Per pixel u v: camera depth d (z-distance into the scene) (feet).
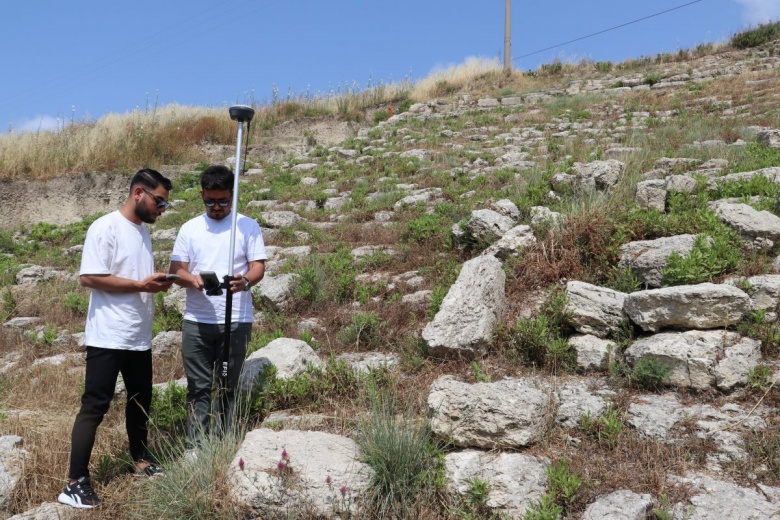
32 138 55.98
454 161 44.57
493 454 12.01
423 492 11.56
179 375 19.66
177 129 62.08
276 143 66.69
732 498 10.51
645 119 52.49
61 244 41.81
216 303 13.78
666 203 23.07
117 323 12.73
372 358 18.10
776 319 14.65
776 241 18.07
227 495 11.34
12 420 15.97
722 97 56.80
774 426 12.12
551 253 19.42
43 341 24.11
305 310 22.86
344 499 11.15
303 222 35.04
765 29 81.41
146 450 13.91
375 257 26.17
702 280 16.20
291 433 12.72
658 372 13.74
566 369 15.25
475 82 82.02
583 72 84.64
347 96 78.43
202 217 14.40
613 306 15.87
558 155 41.34
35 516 12.02
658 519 10.41
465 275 17.38
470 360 16.24
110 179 53.21
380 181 42.27
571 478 10.89
